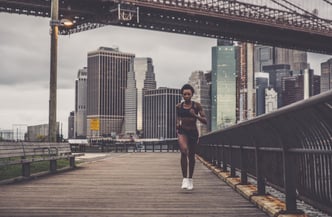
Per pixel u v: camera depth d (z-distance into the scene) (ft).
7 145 34.81
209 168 53.21
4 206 23.15
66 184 34.50
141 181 37.19
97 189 31.07
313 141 16.43
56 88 62.13
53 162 45.98
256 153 24.77
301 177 18.22
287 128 18.08
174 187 32.48
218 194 28.27
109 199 25.89
